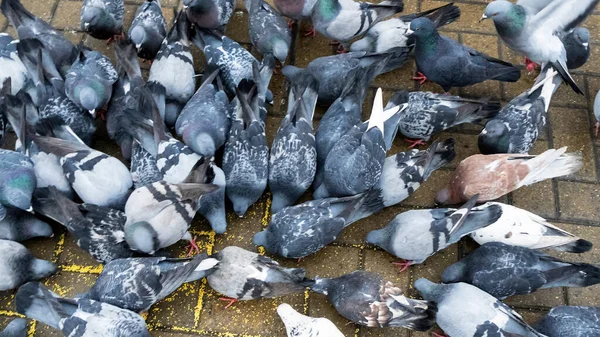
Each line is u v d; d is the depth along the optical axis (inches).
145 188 70.9
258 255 71.8
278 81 87.5
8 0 84.2
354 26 84.7
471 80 82.7
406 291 75.1
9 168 72.7
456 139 84.1
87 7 85.0
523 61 89.4
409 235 72.5
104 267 71.1
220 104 78.9
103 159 74.4
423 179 75.9
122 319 67.4
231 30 91.7
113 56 89.1
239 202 76.2
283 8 86.7
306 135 76.4
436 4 94.0
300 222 72.6
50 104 79.1
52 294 68.0
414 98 80.6
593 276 70.5
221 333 72.9
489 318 68.1
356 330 73.2
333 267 76.4
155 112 75.5
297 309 74.2
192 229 78.3
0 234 73.6
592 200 80.1
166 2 93.1
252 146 75.7
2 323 73.3
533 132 78.0
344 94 79.5
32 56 79.8
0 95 79.6
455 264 73.5
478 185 75.2
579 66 85.6
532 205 79.8
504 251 71.8
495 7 80.0
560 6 77.8
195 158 75.4
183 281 70.4
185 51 81.8
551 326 69.7
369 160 73.5
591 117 85.4
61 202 72.2
